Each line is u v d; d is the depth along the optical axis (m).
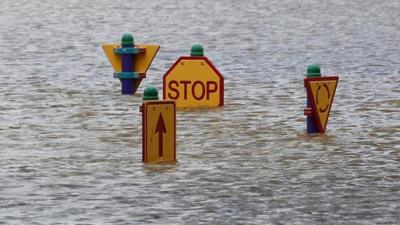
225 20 66.62
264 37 55.50
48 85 36.19
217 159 23.67
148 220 18.39
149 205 19.47
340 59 45.25
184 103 31.52
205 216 18.66
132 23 64.38
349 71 40.94
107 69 41.00
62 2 84.56
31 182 21.36
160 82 37.28
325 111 26.97
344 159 23.66
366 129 27.45
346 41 53.62
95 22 65.06
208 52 47.72
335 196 20.17
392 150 24.66
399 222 18.22
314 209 19.17
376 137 26.31
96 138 26.20
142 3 82.94
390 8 79.25
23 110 30.62
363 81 37.62
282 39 54.53
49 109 30.84
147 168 22.72
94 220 18.38
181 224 18.12
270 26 62.50
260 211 19.02
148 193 20.42
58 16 70.06
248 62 43.91
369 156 23.98
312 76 26.86
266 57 45.91
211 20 66.56
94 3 82.94
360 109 30.81
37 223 18.19
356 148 24.91
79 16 69.94
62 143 25.55
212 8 78.12
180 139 26.08
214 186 21.00
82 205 19.47
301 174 22.11
